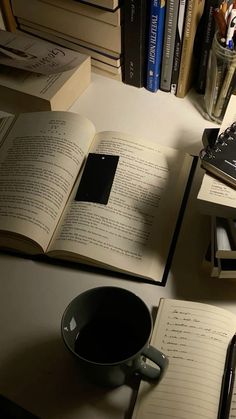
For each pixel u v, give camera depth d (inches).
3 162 31.3
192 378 23.1
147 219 29.0
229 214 25.4
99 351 22.4
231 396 22.4
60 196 29.3
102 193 29.7
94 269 27.8
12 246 28.6
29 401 23.3
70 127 32.4
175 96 37.7
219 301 26.5
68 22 37.2
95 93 38.2
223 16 31.3
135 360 21.2
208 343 24.1
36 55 36.4
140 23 33.8
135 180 30.6
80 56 37.1
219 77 32.6
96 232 28.0
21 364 24.5
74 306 22.4
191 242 28.8
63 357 24.6
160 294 26.7
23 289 27.4
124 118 36.2
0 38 37.8
